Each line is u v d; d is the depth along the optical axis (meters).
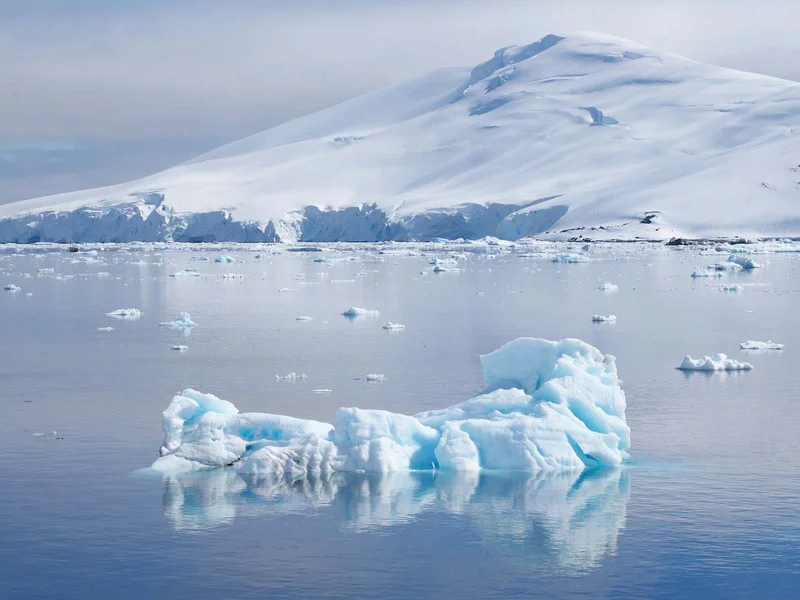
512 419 17.66
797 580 12.58
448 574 12.78
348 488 16.17
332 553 13.45
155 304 47.16
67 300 49.56
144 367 27.59
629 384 24.72
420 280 63.75
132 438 19.19
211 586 12.40
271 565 13.05
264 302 47.88
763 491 15.91
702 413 21.38
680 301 47.25
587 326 37.09
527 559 13.26
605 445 17.45
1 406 22.23
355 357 29.19
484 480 16.61
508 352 19.53
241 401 22.45
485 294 51.94
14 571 12.82
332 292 54.09
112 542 13.81
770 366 27.38
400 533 14.17
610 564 13.09
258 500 15.57
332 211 163.25
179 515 14.86
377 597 12.10
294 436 17.61
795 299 47.97
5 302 48.53
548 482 16.47
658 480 16.55
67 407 22.09
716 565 13.05
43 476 16.73
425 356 29.31
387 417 17.69
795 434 19.48
